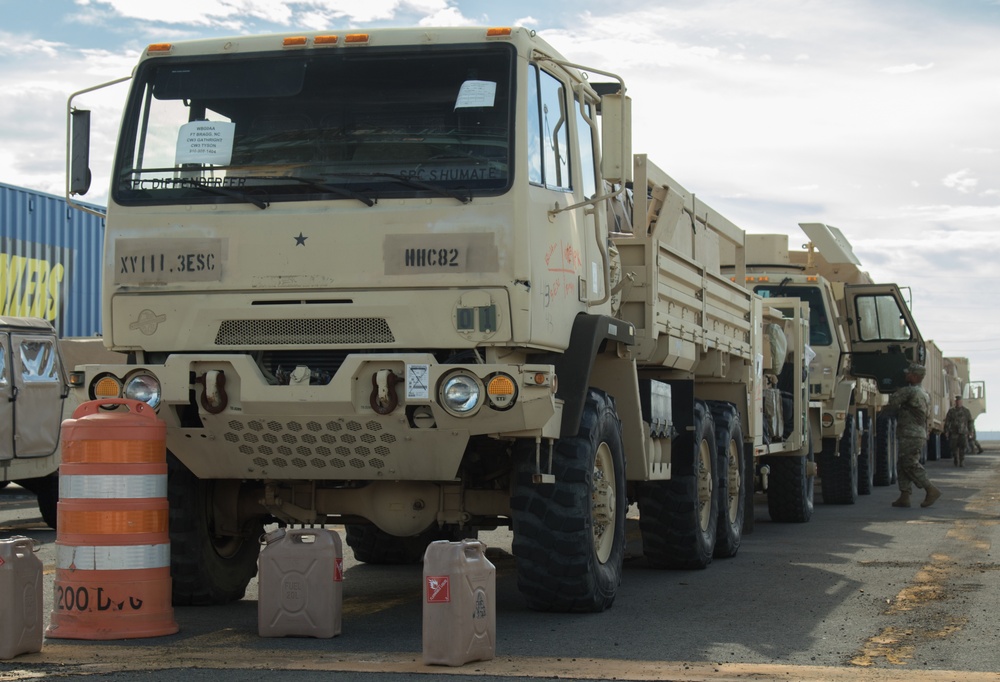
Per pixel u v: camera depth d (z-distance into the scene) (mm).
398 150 6766
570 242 7305
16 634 5801
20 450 13430
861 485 20312
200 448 6941
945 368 39844
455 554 5707
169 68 7137
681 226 9828
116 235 6910
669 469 9406
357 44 6996
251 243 6727
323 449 6797
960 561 10336
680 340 9500
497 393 6355
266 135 6918
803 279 18094
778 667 5727
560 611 7371
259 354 6766
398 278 6570
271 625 6461
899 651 6207
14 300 24219
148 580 6426
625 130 7000
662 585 8898
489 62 6840
